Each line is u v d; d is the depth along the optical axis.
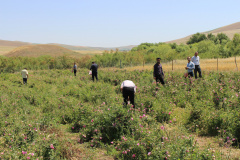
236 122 6.80
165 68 25.45
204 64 28.30
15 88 15.47
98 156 5.89
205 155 4.90
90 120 7.47
